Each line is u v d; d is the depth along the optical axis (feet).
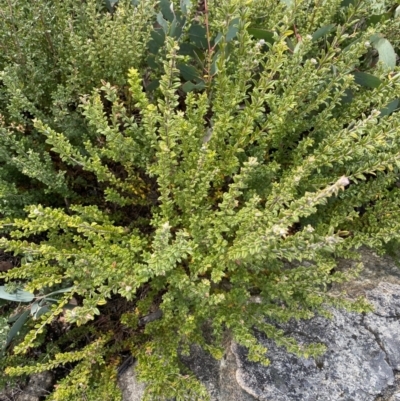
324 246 1.97
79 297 3.06
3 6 2.81
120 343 2.77
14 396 2.78
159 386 2.26
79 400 2.43
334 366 2.50
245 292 2.50
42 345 2.98
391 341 2.57
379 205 2.77
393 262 2.99
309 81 2.50
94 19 2.86
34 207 2.18
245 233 2.33
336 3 2.90
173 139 2.26
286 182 2.25
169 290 2.58
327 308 2.69
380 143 2.17
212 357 2.68
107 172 2.90
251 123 2.38
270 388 2.44
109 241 2.61
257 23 3.27
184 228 2.45
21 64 2.93
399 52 3.42
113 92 2.41
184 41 3.18
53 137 2.32
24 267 2.40
